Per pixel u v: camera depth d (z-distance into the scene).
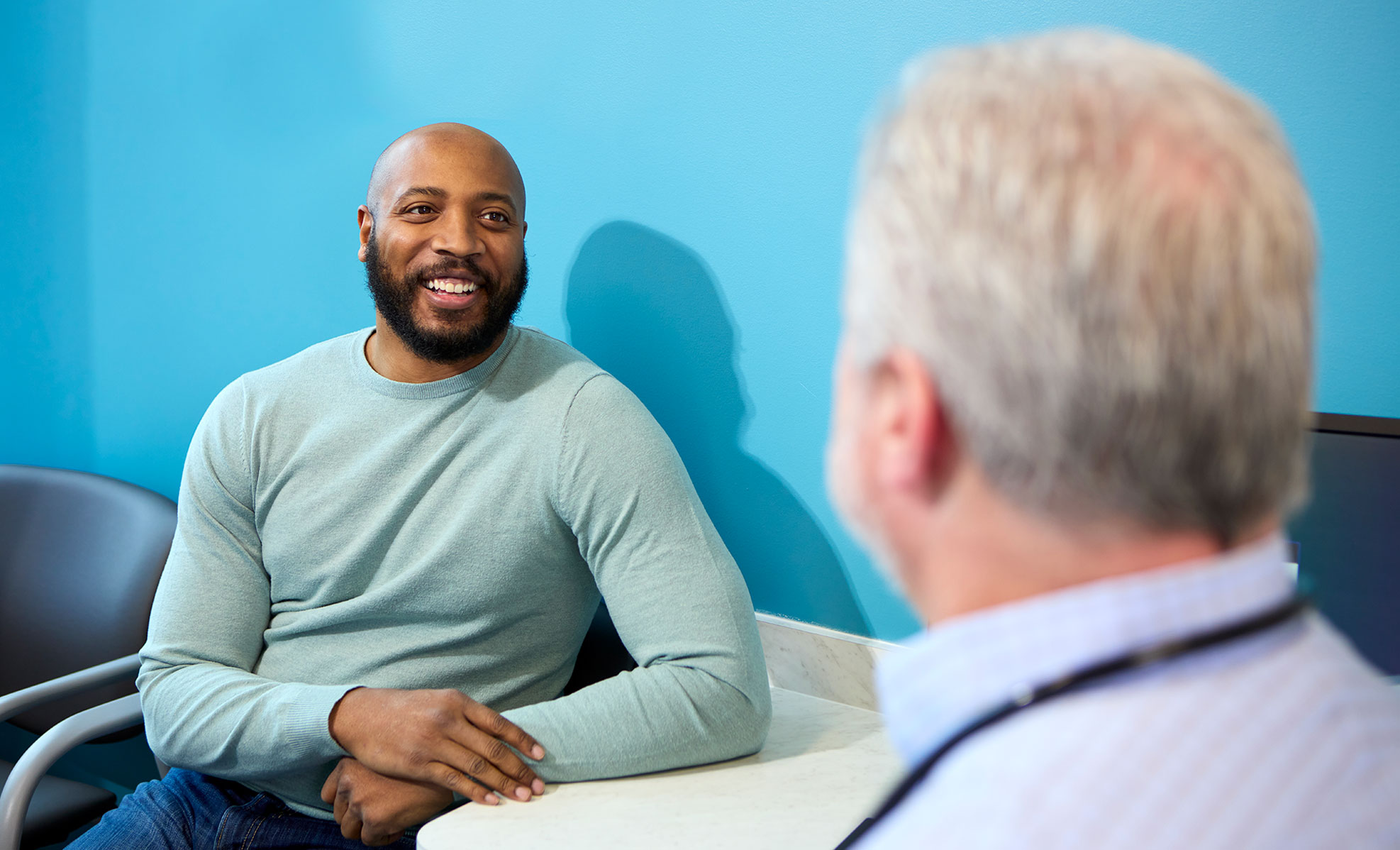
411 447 1.31
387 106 1.71
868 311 0.36
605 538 1.23
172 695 1.27
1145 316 0.31
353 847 1.20
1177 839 0.29
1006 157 0.33
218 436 1.38
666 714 1.12
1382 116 1.02
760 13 1.35
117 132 2.02
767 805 1.06
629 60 1.47
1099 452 0.32
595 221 1.54
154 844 1.24
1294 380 0.32
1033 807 0.30
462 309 1.29
